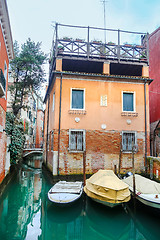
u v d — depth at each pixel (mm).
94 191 6953
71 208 7012
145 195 6660
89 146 10039
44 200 8266
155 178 9406
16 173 13758
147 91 11000
